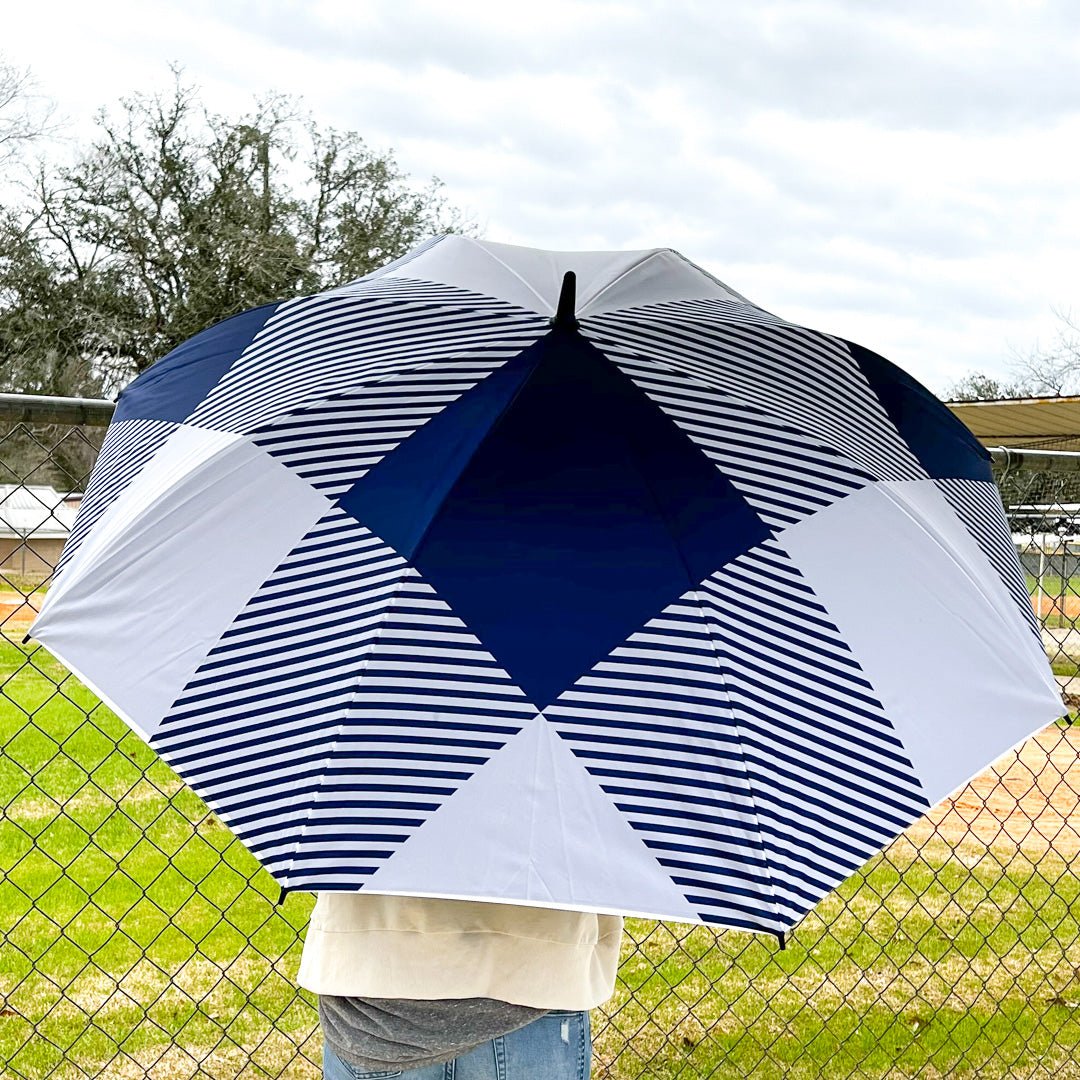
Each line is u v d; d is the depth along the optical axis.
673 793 1.13
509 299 1.58
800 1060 3.68
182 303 28.75
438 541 1.24
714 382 1.48
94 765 7.78
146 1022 3.80
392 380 1.42
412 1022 1.50
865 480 1.48
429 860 1.07
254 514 1.33
